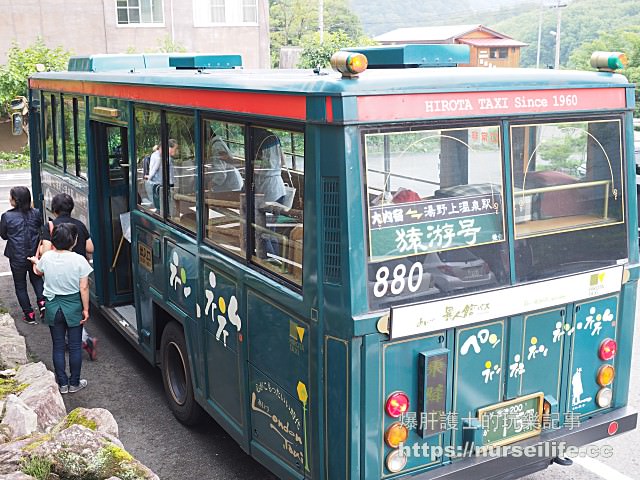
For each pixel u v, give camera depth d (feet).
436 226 12.41
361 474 12.21
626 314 14.88
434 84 12.17
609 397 14.97
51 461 14.06
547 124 13.46
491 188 12.99
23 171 69.15
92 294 26.40
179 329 18.84
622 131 14.39
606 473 17.20
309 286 12.33
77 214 26.86
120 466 14.06
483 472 13.29
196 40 79.36
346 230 11.55
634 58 85.40
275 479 16.96
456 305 12.56
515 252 13.34
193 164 16.93
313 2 219.41
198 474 17.25
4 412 16.85
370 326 11.75
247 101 13.82
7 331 22.75
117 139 24.90
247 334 14.76
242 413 15.40
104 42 76.38
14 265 26.89
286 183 13.01
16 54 70.90
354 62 11.42
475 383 13.15
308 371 12.66
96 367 23.62
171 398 19.85
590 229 14.21
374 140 11.68
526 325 13.57
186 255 17.56
